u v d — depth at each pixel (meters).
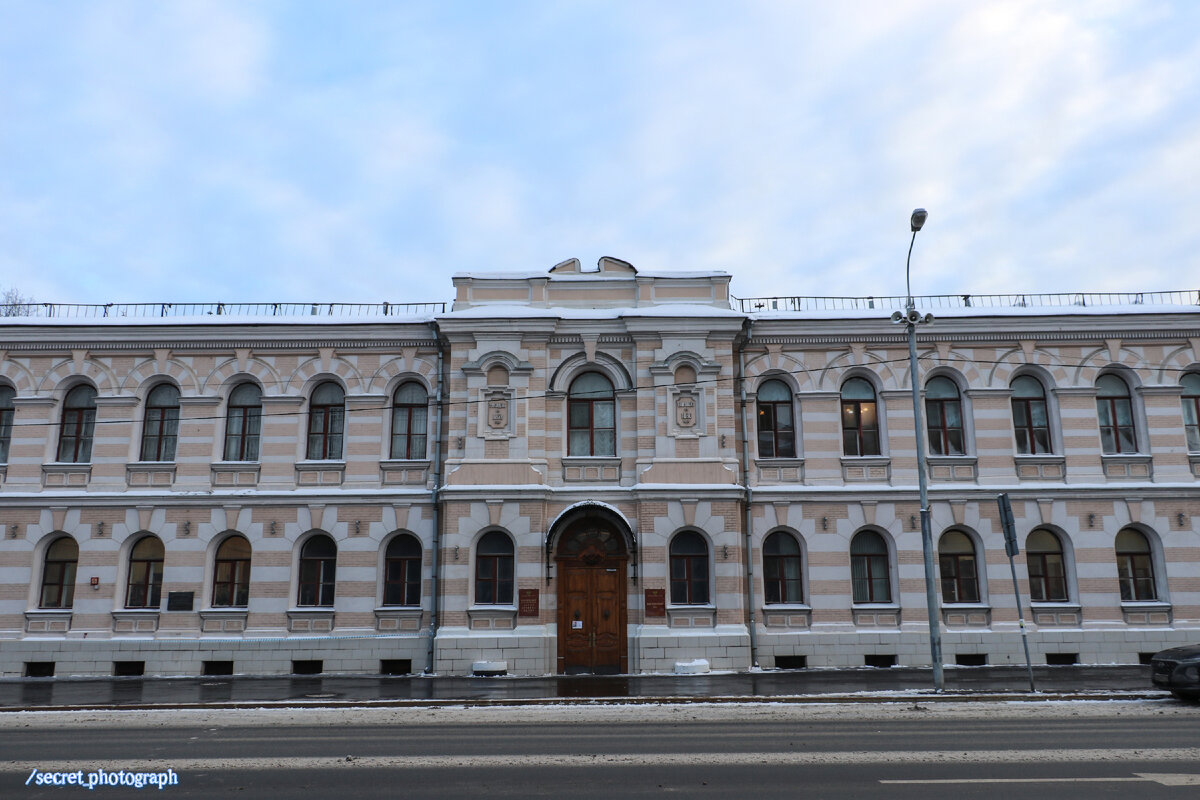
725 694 18.81
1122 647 24.11
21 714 17.22
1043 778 10.09
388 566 25.05
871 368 25.80
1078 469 25.12
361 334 25.86
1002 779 10.05
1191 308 25.78
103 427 25.47
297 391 25.70
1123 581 24.86
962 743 12.52
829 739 12.98
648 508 24.05
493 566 24.20
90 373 25.80
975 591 24.84
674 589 24.05
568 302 26.23
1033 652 24.14
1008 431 25.33
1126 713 15.87
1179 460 25.16
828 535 24.84
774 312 26.20
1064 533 24.77
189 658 24.14
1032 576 24.83
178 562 24.72
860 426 25.86
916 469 25.22
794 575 25.02
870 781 9.99
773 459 25.28
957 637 24.25
